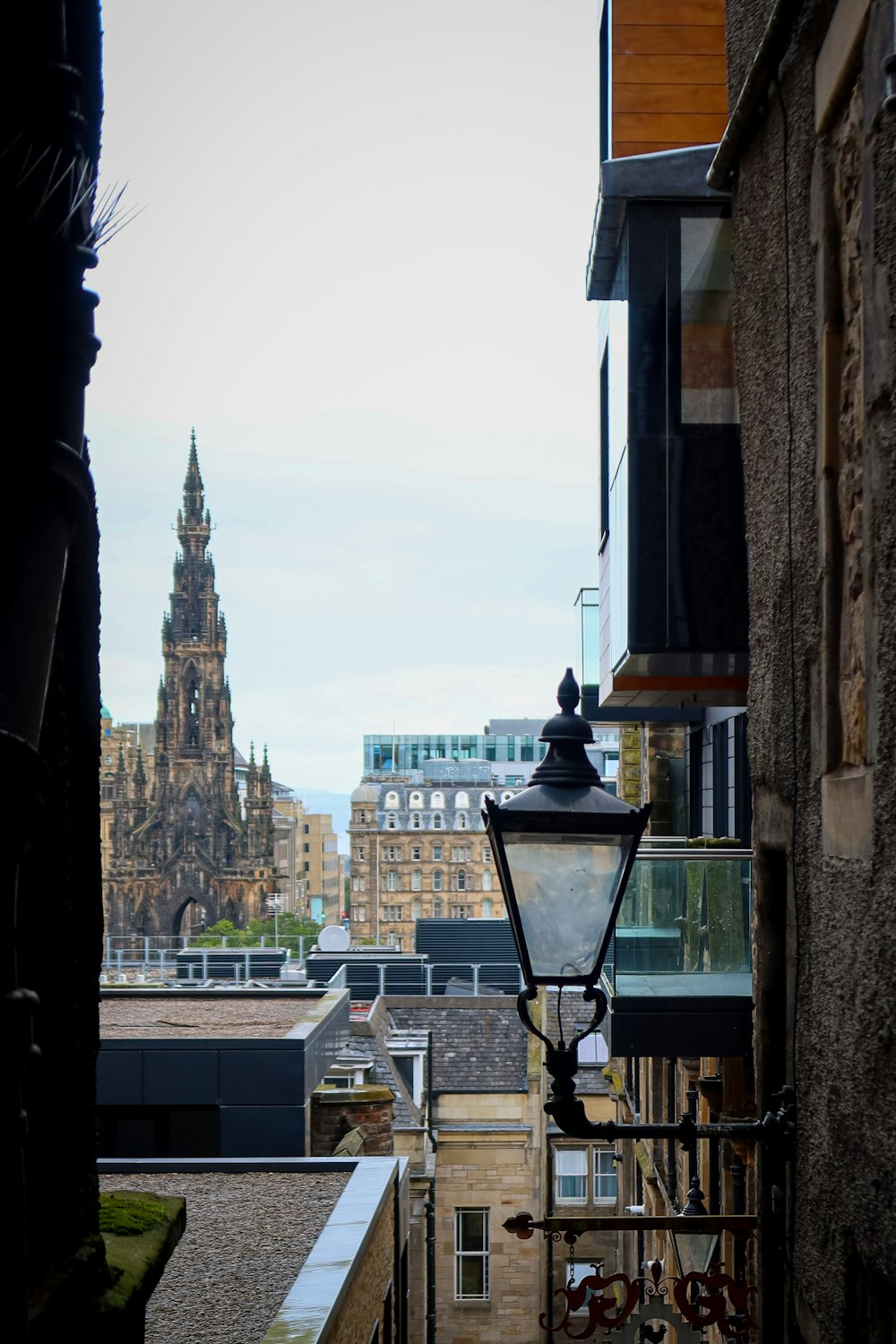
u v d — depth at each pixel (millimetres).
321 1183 12250
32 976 3260
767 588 6312
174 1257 9625
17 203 2746
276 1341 7363
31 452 2619
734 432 10836
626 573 10828
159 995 23422
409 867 169875
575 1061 5250
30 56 2879
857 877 4766
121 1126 17359
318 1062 18953
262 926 121250
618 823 5250
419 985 49094
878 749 4516
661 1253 17328
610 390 12531
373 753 197875
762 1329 6047
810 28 5465
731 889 11016
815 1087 5227
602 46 13008
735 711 14609
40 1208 3312
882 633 4500
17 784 2354
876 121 4605
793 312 5801
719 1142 12820
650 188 10977
